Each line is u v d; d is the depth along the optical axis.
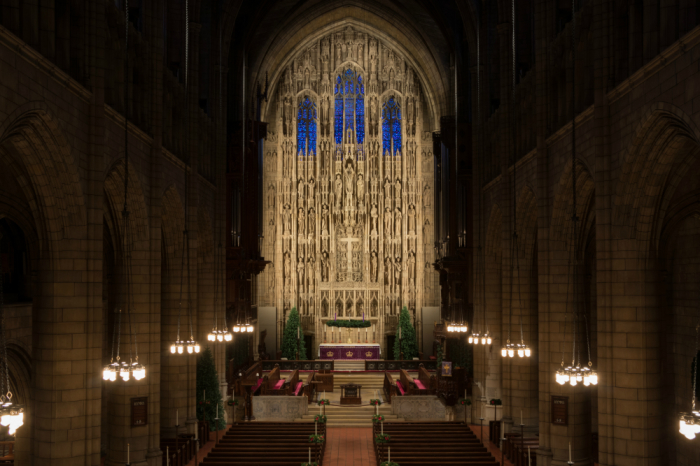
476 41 34.59
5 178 17.38
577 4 21.41
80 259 16.25
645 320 16.36
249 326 33.44
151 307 21.69
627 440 16.33
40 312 16.14
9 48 12.31
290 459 21.88
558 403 21.33
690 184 16.53
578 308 21.30
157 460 21.19
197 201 28.52
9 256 20.94
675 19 13.97
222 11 34.69
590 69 18.81
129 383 20.89
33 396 16.20
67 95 15.31
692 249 17.59
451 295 39.59
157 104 22.38
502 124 28.08
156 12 22.53
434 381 36.16
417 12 46.94
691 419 11.77
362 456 26.59
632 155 15.60
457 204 37.28
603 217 16.84
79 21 16.44
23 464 18.27
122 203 20.38
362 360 49.25
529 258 26.84
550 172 22.20
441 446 24.14
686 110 12.75
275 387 38.41
